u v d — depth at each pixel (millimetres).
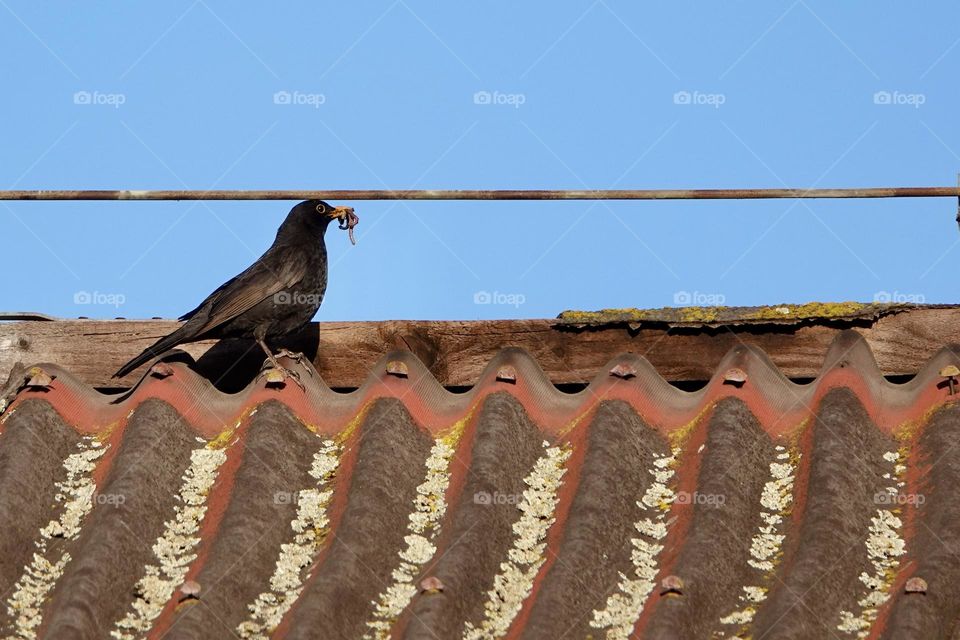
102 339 13094
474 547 9484
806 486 10039
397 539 9844
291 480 10609
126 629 9156
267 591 9414
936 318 12203
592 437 10688
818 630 8656
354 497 10125
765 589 9164
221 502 10398
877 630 8625
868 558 9297
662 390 11227
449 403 11359
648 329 12461
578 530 9633
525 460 10688
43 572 9844
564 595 9023
